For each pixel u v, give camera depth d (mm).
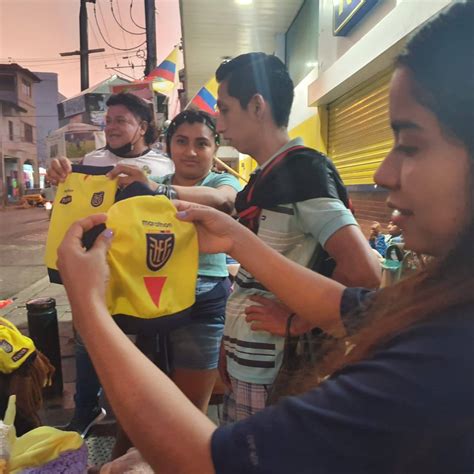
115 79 5656
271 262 1151
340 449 521
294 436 541
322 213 1346
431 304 554
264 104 1520
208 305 2217
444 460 501
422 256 695
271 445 545
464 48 535
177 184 2496
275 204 1418
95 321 747
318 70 6000
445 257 580
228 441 573
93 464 2469
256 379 1417
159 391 657
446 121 547
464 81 532
